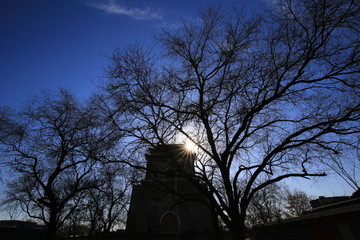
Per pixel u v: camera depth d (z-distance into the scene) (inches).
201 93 430.3
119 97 419.5
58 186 802.8
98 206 1079.0
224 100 411.5
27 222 1476.4
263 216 1200.2
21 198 834.2
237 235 337.4
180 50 441.1
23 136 671.1
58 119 696.4
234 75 411.8
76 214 994.1
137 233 1016.2
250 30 395.9
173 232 1069.1
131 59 438.0
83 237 1196.5
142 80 433.7
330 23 338.3
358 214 494.9
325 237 593.6
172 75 437.4
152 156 457.1
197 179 466.0
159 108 423.2
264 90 398.6
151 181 480.4
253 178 382.3
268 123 410.0
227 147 412.8
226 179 388.2
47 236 641.6
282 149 368.2
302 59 372.8
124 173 470.3
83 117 565.9
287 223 761.0
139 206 1155.3
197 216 1122.0
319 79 354.9
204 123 423.5
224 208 370.9
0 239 901.8
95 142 443.8
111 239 997.8
